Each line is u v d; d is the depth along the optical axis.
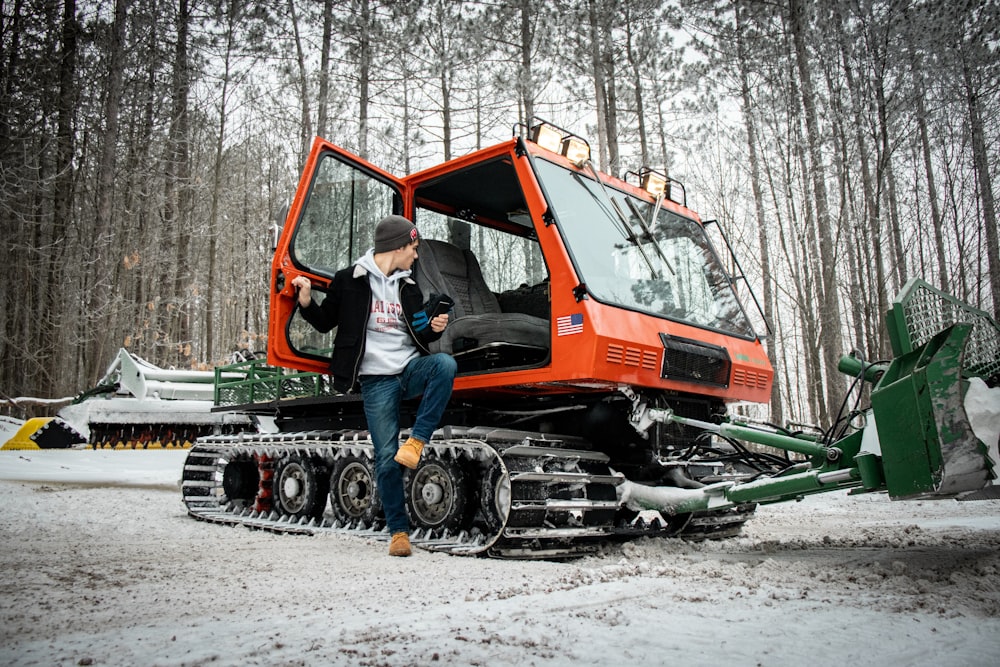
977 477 2.87
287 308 4.57
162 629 2.10
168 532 5.09
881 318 11.95
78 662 1.75
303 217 4.68
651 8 18.48
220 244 33.56
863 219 12.41
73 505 6.55
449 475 4.31
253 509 5.94
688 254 5.32
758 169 15.84
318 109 19.72
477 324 4.47
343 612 2.36
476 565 3.56
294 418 5.97
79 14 20.98
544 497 3.95
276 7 21.22
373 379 3.97
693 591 2.69
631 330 4.16
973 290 13.04
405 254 4.07
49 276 21.50
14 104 20.77
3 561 3.47
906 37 11.69
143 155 22.83
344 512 5.18
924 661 1.77
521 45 18.89
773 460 4.37
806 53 13.47
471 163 4.84
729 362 4.84
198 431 12.53
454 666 1.72
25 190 20.44
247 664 1.73
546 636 1.99
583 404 4.59
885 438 3.06
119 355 12.70
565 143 4.77
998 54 12.10
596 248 4.50
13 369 21.22
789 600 2.51
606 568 3.25
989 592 2.60
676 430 4.61
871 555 3.82
